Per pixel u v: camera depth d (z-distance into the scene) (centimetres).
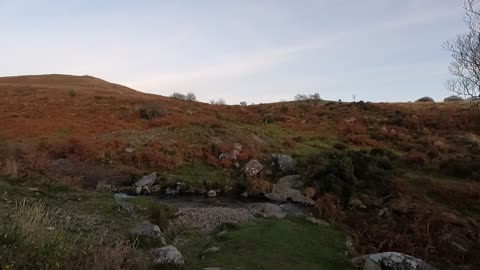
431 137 3897
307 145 3644
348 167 2416
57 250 660
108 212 1215
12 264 559
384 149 3384
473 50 2603
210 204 2203
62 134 3588
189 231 1268
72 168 2677
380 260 888
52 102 5103
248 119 4494
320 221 1416
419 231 1486
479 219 1853
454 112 4922
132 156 2948
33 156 2730
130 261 750
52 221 1002
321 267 916
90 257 702
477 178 2427
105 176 2628
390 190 2241
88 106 4888
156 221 1246
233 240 1092
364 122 4591
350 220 1642
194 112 4744
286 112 5044
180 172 2823
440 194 2167
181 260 857
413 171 2689
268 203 2233
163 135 3366
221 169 2920
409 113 4938
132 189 2481
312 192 2331
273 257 949
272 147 3422
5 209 998
